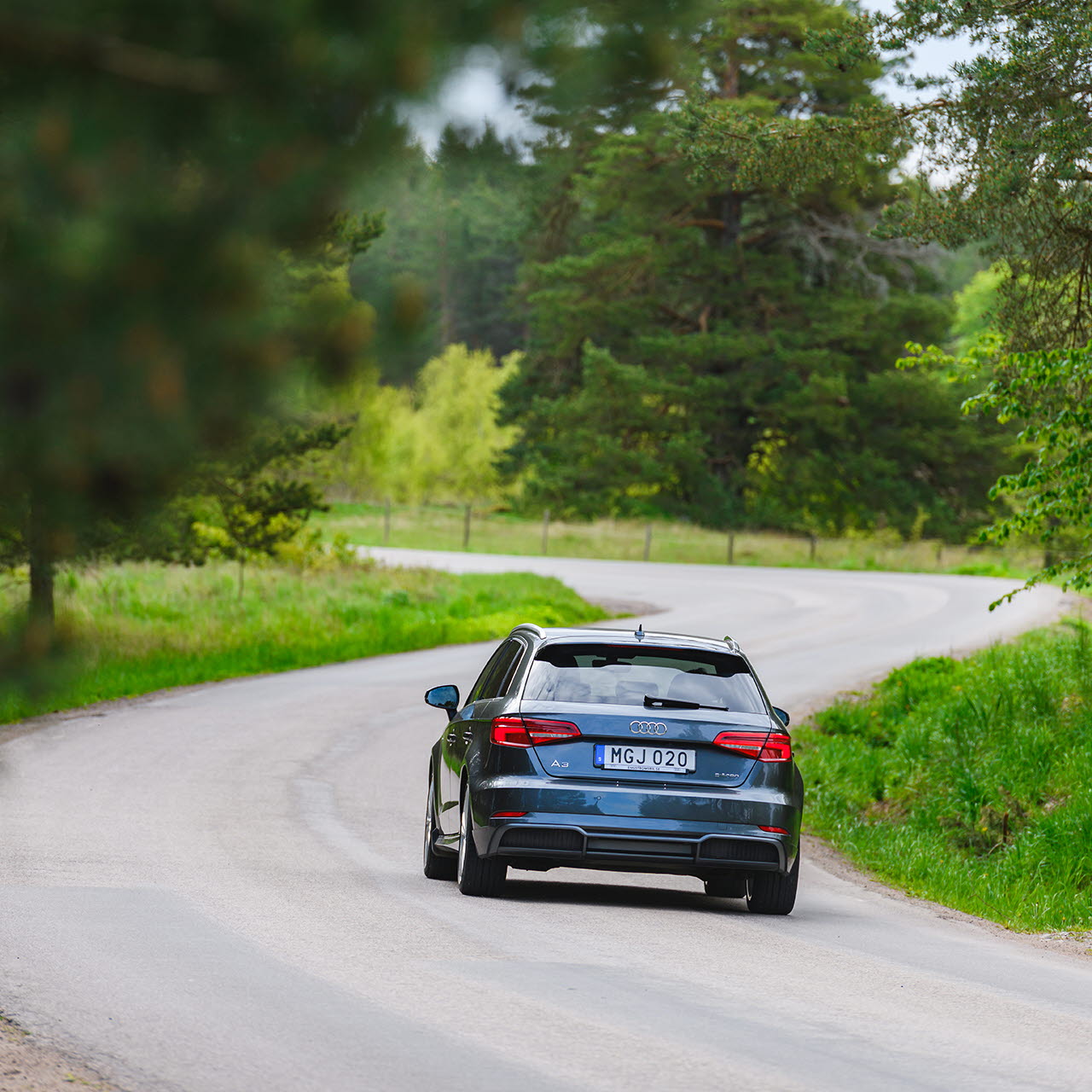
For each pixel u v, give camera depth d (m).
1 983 26.12
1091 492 63.84
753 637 131.12
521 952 30.84
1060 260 64.31
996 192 59.81
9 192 8.17
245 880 38.44
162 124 8.44
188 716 78.19
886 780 67.50
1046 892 48.41
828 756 71.19
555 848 36.66
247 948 29.97
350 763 64.81
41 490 8.58
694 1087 21.11
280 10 8.39
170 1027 23.58
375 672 104.56
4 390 8.19
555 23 8.77
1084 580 66.31
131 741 67.88
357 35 8.44
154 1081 20.66
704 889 44.84
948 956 34.72
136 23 8.38
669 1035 24.16
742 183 66.25
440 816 41.72
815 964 31.72
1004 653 91.81
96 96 8.41
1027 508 65.38
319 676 101.50
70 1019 23.88
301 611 137.50
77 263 8.20
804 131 64.06
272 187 8.38
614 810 36.53
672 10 8.96
